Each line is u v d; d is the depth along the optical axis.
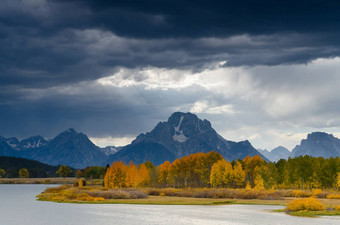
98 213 64.12
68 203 85.31
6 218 59.12
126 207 74.38
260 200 89.62
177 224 51.50
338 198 89.88
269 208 70.25
